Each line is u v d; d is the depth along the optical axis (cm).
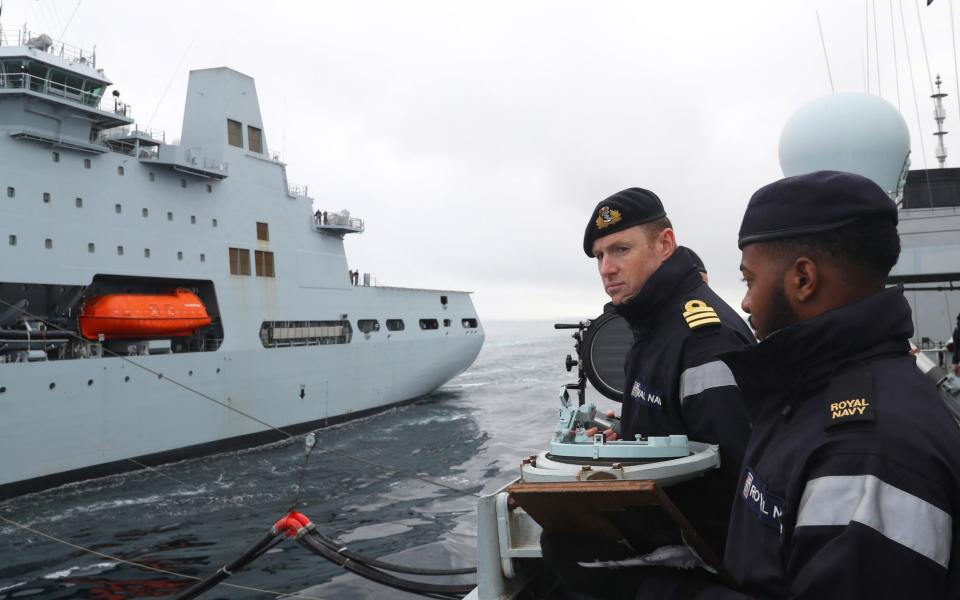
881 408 121
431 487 2070
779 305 144
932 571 107
